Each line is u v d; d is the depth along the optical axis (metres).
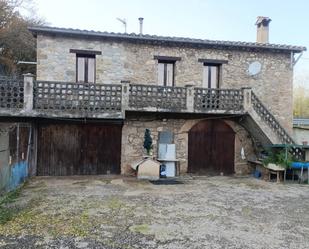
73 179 13.26
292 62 16.11
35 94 12.30
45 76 13.73
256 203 9.55
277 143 13.91
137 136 14.62
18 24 24.09
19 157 11.41
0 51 23.52
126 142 14.53
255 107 14.15
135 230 6.88
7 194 9.73
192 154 15.13
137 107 13.23
